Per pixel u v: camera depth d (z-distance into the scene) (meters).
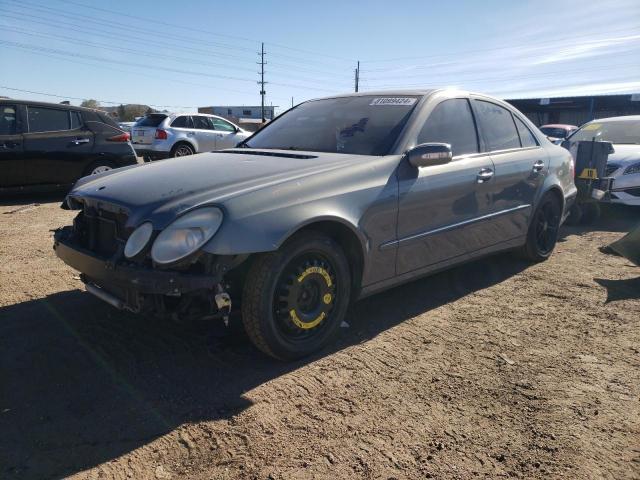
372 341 3.54
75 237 3.49
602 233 6.93
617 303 4.29
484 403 2.82
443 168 3.97
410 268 3.80
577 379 3.08
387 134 3.88
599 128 9.13
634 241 4.77
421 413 2.72
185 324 3.72
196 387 2.93
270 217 2.92
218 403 2.78
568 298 4.40
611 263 5.43
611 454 2.42
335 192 3.26
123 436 2.50
